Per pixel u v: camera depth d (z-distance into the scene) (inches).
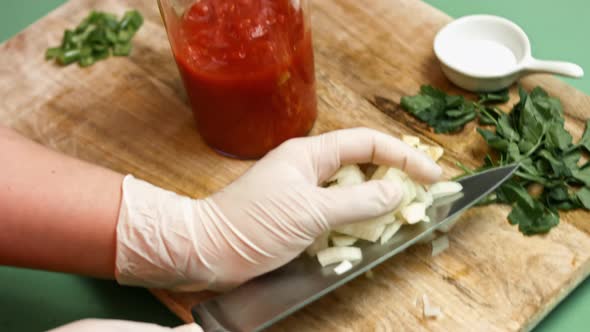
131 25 31.5
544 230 25.3
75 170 24.9
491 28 28.9
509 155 26.3
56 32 31.7
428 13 30.7
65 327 22.6
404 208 24.8
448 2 32.5
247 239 24.2
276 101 26.3
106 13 31.8
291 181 24.5
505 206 26.0
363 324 24.6
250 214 24.2
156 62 30.8
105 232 24.3
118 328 22.7
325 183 26.0
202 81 25.6
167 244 24.3
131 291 26.6
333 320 24.7
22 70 30.9
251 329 23.1
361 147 25.1
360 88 29.3
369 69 29.7
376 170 26.0
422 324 24.4
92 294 26.7
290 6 24.8
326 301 25.0
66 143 29.2
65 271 25.1
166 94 30.0
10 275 27.4
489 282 24.8
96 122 29.6
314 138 25.4
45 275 27.3
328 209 24.0
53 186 24.3
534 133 26.5
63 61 30.8
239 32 24.5
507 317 24.3
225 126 27.0
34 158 24.7
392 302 24.8
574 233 25.3
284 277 24.4
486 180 25.2
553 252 25.1
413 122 28.2
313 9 31.3
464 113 27.8
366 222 24.5
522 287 24.6
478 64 28.4
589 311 25.6
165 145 28.8
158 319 26.1
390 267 25.3
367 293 25.0
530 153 26.2
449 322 24.4
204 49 24.9
